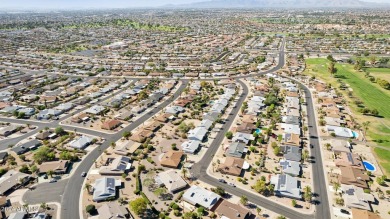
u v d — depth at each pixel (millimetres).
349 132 172875
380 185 128375
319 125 186250
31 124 189750
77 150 156125
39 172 136375
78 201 119562
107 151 156375
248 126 178125
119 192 124375
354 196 118750
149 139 165750
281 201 119438
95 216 111188
